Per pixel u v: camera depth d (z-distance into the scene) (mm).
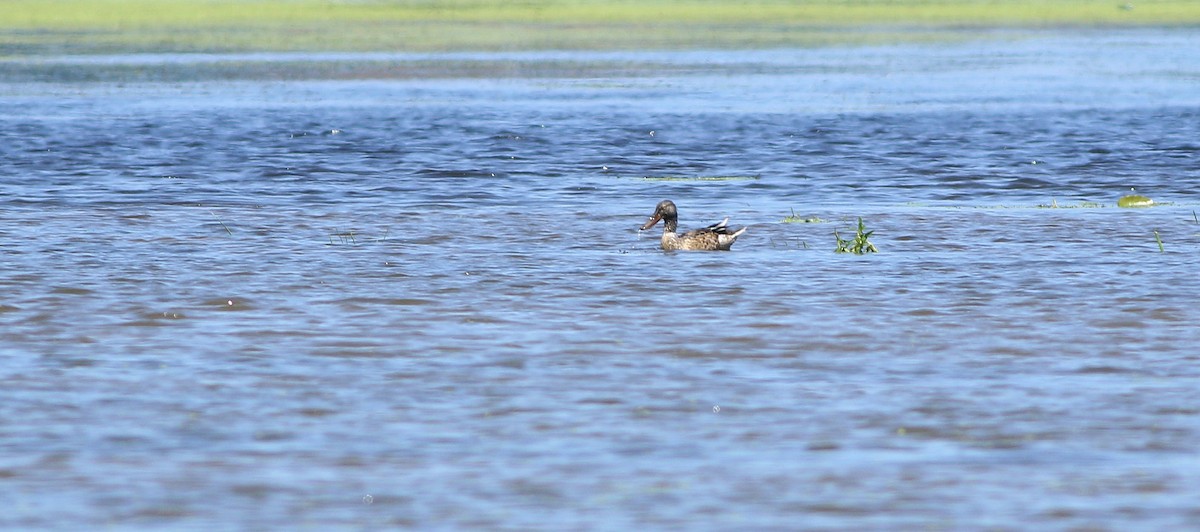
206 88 56969
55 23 95812
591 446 13523
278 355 16906
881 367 16312
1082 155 38219
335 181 33781
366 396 15164
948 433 13859
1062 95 53906
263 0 116750
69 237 25203
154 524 11625
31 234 25516
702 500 12117
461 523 11648
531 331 18109
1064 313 19000
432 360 16656
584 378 15875
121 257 23203
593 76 62625
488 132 43781
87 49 75688
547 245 24688
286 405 14836
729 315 19000
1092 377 15836
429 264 22734
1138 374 15945
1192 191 31828
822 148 40156
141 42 80500
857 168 36094
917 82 59469
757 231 26219
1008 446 13469
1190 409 14570
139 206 29453
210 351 17078
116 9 107812
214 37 84688
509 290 20656
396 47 78188
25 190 31938
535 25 94688
